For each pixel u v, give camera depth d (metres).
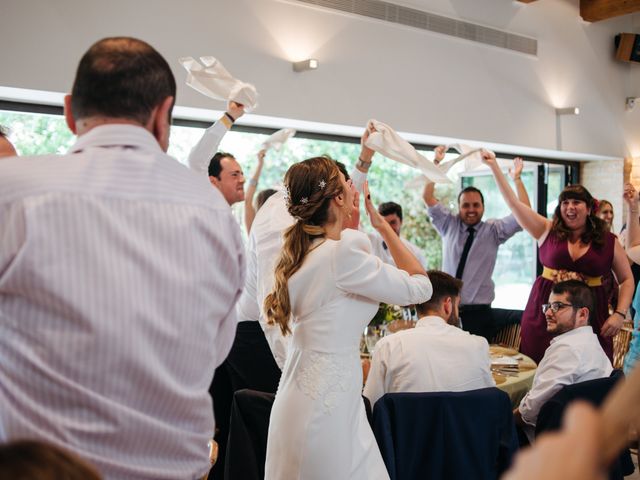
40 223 0.99
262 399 2.30
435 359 2.45
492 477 2.27
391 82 5.19
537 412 2.75
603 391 2.51
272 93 4.54
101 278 1.01
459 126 5.66
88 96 1.13
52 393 1.01
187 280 1.09
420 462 2.23
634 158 7.23
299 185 1.97
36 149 4.07
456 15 5.64
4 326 1.02
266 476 1.98
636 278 5.33
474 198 4.67
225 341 1.25
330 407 1.90
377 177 6.09
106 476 1.05
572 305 2.86
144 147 1.12
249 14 4.41
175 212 1.09
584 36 6.78
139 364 1.04
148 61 1.15
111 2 3.84
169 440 1.10
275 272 2.03
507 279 7.47
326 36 4.80
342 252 1.90
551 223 3.96
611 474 2.54
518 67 6.14
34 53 3.60
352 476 1.94
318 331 1.92
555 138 6.50
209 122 4.66
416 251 4.49
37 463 0.60
